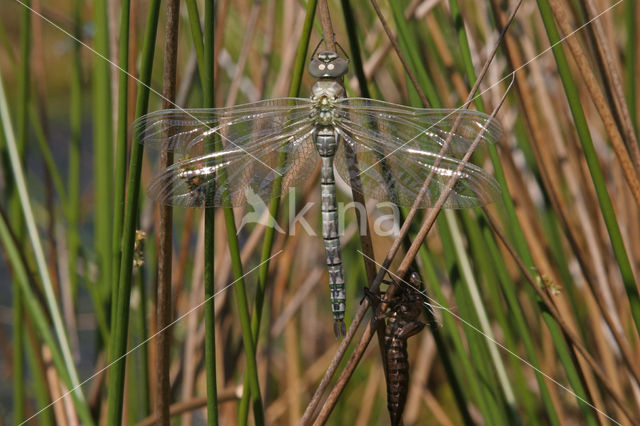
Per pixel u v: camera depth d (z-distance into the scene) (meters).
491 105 1.03
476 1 1.06
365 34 1.06
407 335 0.97
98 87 1.01
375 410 1.13
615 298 1.03
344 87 1.00
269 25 1.06
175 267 1.07
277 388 1.15
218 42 1.03
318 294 1.16
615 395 0.99
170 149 0.98
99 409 1.03
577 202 1.03
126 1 0.96
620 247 0.97
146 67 0.95
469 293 1.00
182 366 1.06
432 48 1.04
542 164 1.01
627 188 1.02
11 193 1.00
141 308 1.02
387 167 0.99
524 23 1.03
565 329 0.99
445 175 0.98
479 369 1.00
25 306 1.01
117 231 0.96
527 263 0.99
